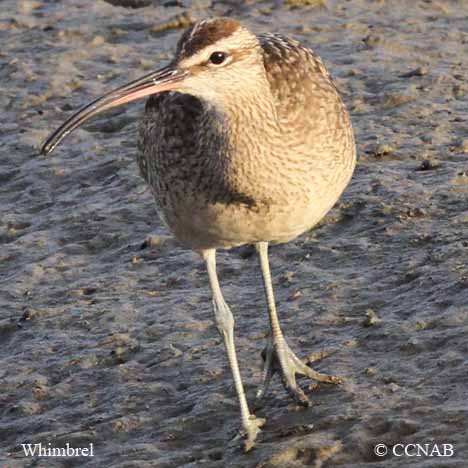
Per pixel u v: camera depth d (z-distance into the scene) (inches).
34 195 661.9
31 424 482.9
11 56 815.7
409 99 690.2
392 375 466.3
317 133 439.5
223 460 436.8
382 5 833.5
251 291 546.3
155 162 449.4
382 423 435.5
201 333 522.6
